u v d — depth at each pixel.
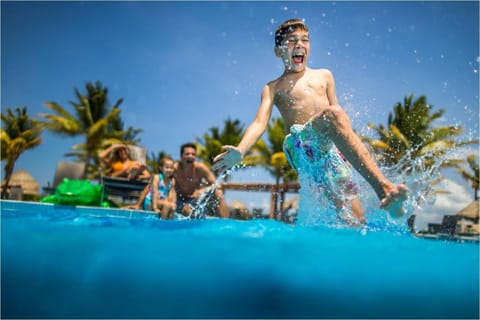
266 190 7.62
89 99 23.11
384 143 13.75
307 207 2.67
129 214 4.08
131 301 0.84
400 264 1.07
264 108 2.71
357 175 2.54
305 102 2.70
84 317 0.83
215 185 2.95
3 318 0.86
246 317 0.79
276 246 1.21
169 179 4.88
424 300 0.87
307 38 2.81
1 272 0.94
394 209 1.59
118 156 7.25
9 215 2.19
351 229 1.93
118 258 1.02
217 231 1.58
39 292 0.89
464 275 1.01
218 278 0.91
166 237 1.33
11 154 21.42
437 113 15.43
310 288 0.89
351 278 0.95
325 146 2.36
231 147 2.25
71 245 1.15
